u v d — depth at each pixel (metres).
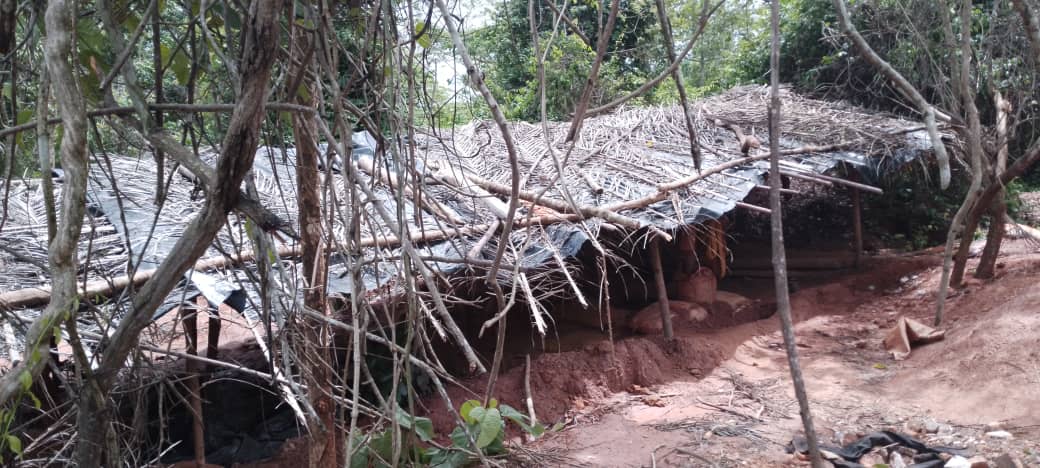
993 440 4.80
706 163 7.62
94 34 2.07
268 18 1.48
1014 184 10.80
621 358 6.41
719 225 8.27
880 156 8.27
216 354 5.38
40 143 1.62
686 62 15.52
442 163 7.00
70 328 1.66
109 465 1.94
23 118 2.15
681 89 1.85
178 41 2.17
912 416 5.39
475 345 7.43
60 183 5.78
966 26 5.17
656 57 11.30
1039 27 3.79
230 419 5.73
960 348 6.20
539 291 6.93
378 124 2.02
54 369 1.92
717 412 5.69
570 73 10.78
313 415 2.09
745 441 5.08
